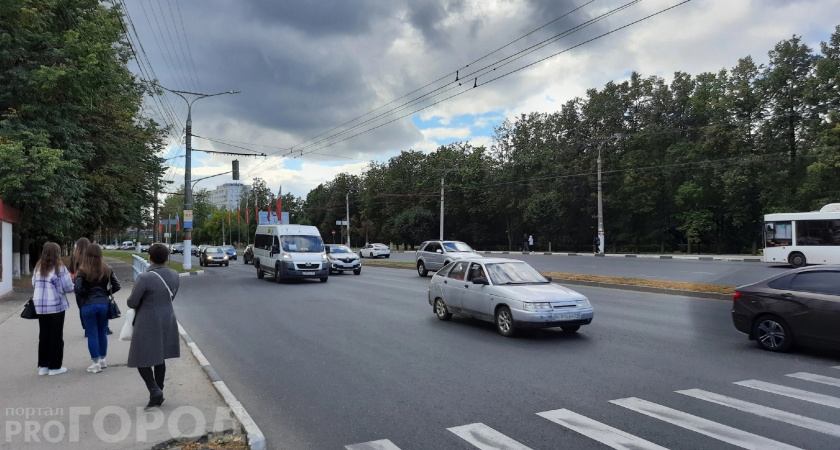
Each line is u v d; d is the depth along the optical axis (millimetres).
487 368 7609
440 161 70000
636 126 49812
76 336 9867
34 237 25844
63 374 7094
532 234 59969
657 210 48000
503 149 62125
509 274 10992
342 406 5977
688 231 44031
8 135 17219
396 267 33375
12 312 12852
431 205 70500
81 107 19734
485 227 65188
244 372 7539
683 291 16125
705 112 44375
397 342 9562
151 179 32281
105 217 29719
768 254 27266
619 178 47812
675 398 6078
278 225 23891
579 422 5340
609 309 13344
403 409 5844
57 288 7078
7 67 17969
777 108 40750
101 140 23078
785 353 8344
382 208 79000
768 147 41281
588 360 8016
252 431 4863
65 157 19188
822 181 35625
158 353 5598
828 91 37469
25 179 16688
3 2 16656
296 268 22031
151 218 52688
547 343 9359
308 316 12836
